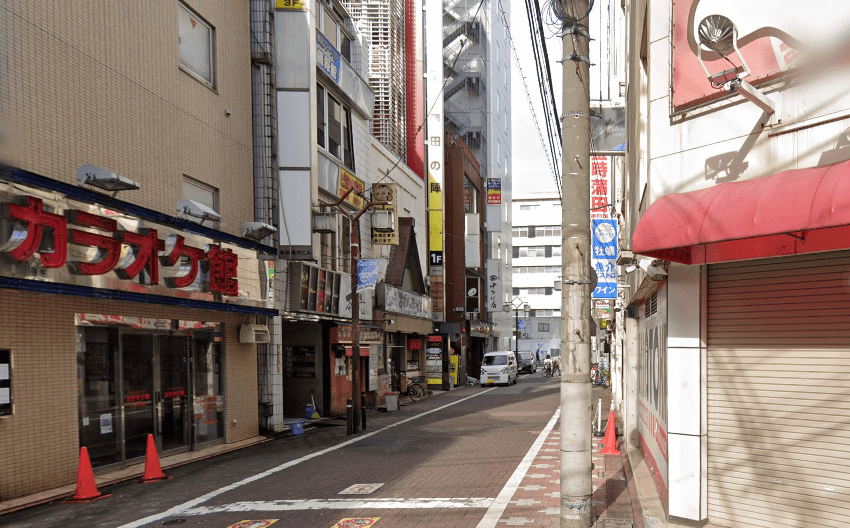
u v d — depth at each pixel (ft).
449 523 24.11
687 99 21.91
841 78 17.48
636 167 31.68
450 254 124.06
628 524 23.62
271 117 52.34
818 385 17.98
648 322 33.35
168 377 39.99
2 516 25.88
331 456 40.86
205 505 27.73
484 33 170.40
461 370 122.01
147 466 33.30
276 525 24.31
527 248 258.78
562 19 21.53
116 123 34.71
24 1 28.53
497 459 38.37
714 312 20.94
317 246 61.05
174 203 39.91
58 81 30.48
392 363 91.15
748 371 19.90
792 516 18.40
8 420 27.81
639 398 40.83
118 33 35.17
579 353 21.25
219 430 44.96
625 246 44.75
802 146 18.44
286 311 53.47
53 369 30.45
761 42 19.57
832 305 17.75
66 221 29.48
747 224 17.08
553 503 27.17
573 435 21.11
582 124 21.67
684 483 21.13
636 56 30.45
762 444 19.36
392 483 31.71
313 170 53.72
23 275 27.17
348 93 68.49
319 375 64.75
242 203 48.91
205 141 43.88
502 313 190.80
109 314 34.40
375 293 80.28
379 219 69.05
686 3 22.13
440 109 114.11
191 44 43.39
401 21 98.73
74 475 31.42
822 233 17.62
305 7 53.31
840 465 17.29
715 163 21.15
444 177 121.29
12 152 27.25
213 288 41.27
